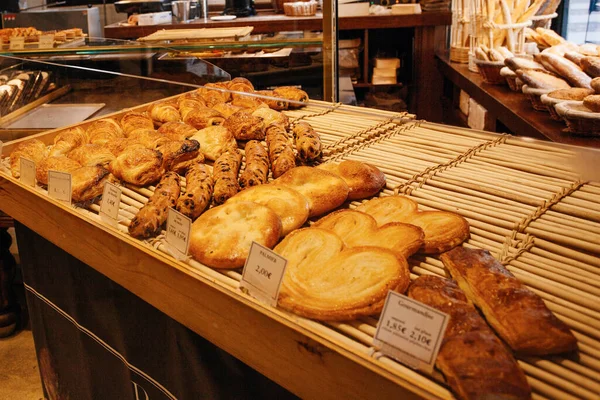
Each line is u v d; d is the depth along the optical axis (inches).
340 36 124.6
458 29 107.4
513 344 22.6
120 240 35.5
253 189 36.5
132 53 64.2
